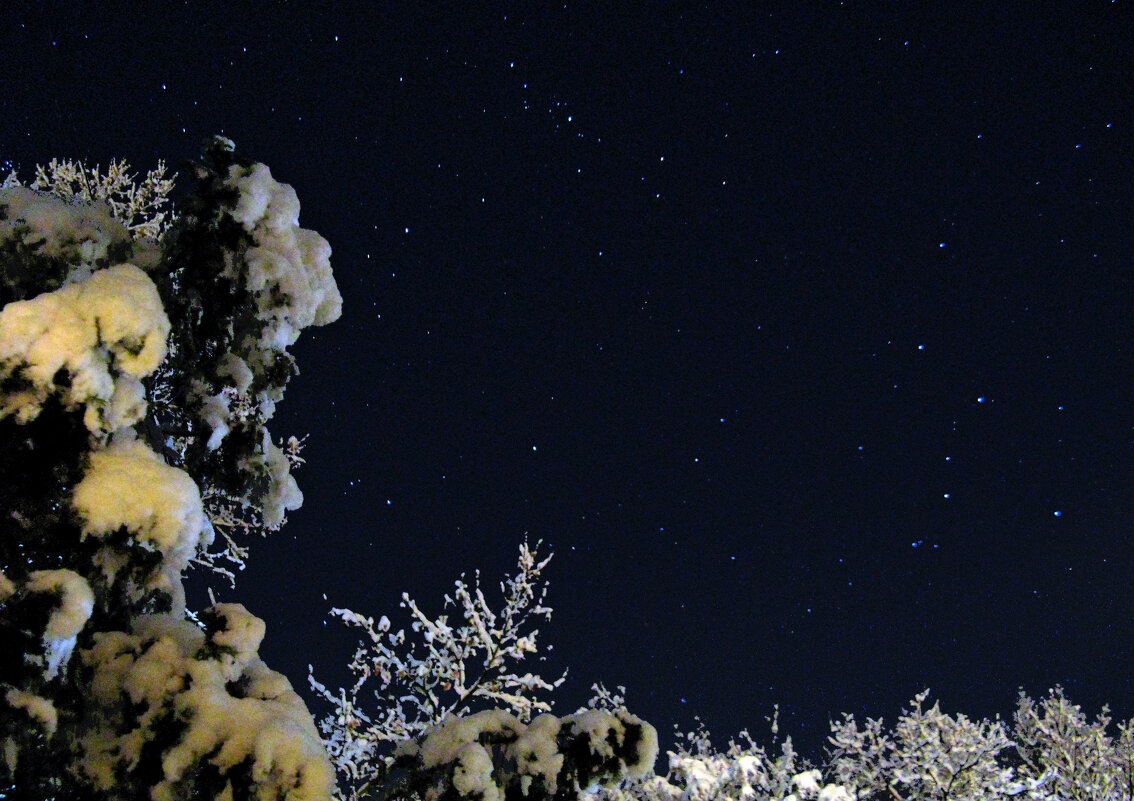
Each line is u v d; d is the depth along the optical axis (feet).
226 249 11.69
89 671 10.10
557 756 11.49
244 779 9.49
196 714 9.65
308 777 9.54
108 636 10.28
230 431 12.24
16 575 10.12
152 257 11.88
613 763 11.76
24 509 10.11
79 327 9.43
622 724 11.98
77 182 27.94
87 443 10.07
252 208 11.55
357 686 24.85
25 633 9.23
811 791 47.55
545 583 26.35
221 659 10.25
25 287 10.96
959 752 50.14
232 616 10.63
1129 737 56.54
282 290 11.89
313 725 10.71
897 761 51.21
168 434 12.64
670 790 44.16
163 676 9.86
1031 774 57.67
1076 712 58.29
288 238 12.09
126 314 9.62
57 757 9.95
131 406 9.98
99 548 10.06
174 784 9.46
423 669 25.13
